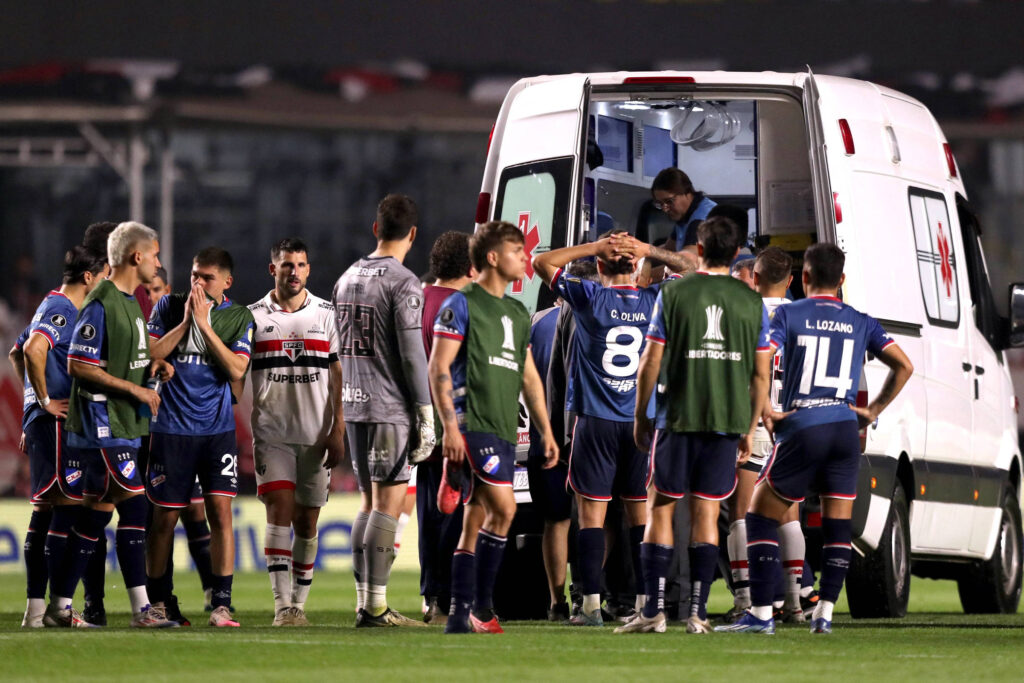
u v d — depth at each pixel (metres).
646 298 27.30
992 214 107.31
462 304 24.81
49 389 28.92
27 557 29.34
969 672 19.36
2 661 20.61
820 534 29.58
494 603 32.38
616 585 30.56
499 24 92.56
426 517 30.08
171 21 91.12
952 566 37.94
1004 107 97.44
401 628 27.17
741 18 91.12
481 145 119.12
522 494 30.50
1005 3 92.19
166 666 19.94
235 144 117.88
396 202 27.58
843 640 24.27
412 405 27.06
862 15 91.81
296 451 29.14
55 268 114.88
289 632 25.89
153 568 29.42
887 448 30.36
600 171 35.81
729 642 23.36
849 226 30.64
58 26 89.88
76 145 95.56
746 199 37.03
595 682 18.03
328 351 29.22
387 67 98.62
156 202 115.38
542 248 31.91
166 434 28.62
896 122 33.53
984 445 36.00
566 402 28.06
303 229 118.81
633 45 92.25
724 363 24.86
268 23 92.12
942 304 33.88
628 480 27.53
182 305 29.45
